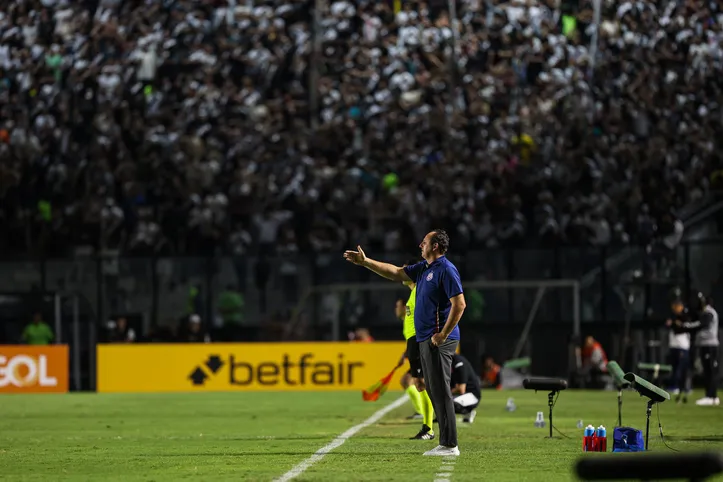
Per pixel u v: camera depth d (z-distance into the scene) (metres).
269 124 98.00
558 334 79.56
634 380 34.50
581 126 94.12
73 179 93.31
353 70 100.81
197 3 105.00
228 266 81.75
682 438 40.31
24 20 105.50
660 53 100.31
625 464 14.57
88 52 103.38
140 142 96.88
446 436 32.34
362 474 27.98
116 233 90.25
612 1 102.94
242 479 27.19
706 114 97.31
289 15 103.62
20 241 91.31
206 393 77.31
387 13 103.25
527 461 31.41
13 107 100.81
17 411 60.34
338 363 78.12
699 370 78.38
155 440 41.44
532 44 101.38
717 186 90.31
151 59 102.25
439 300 31.28
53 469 30.80
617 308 80.00
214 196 89.81
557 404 62.12
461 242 86.31
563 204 89.25
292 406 63.03
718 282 78.12
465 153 93.56
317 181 91.00
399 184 90.31
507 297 80.25
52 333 81.31
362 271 81.25
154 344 79.38
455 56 101.00
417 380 40.03
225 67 102.06
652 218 83.56
